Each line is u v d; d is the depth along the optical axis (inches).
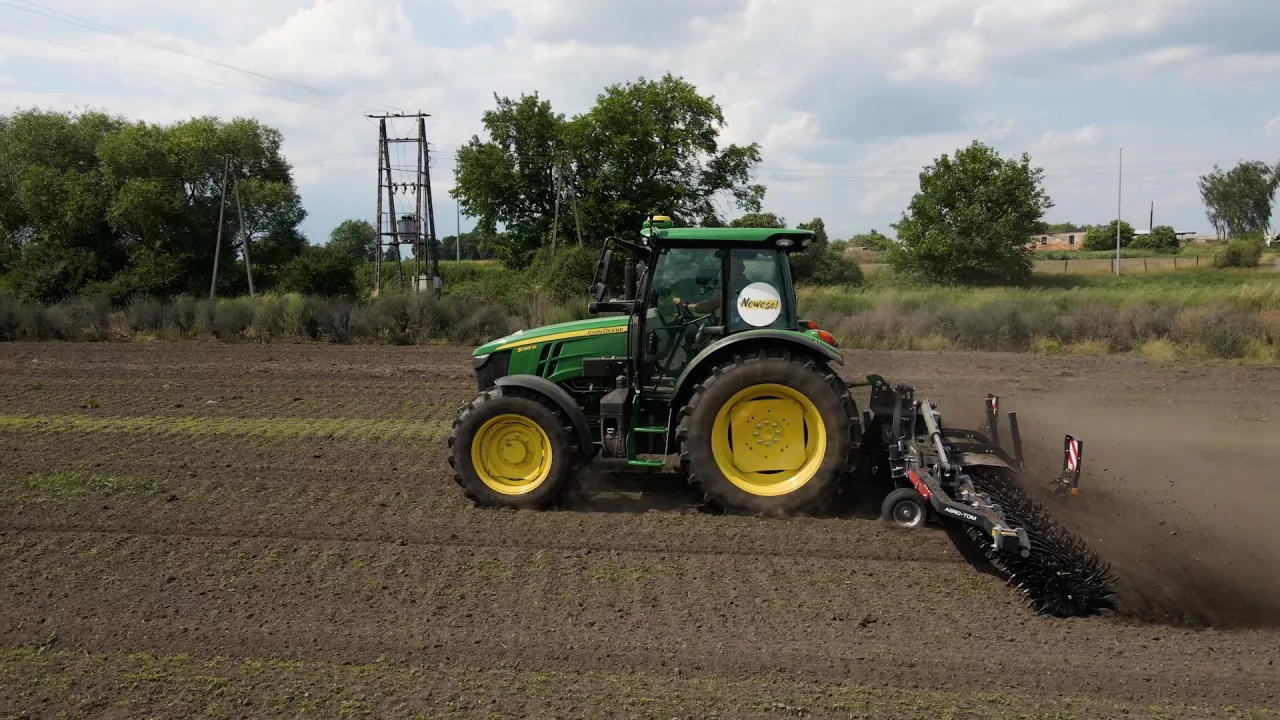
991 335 686.5
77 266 1382.9
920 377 534.3
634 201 1568.7
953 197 1739.7
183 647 180.1
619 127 1560.0
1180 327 672.4
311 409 433.7
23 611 196.7
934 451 251.8
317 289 1101.7
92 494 285.6
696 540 242.2
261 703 157.9
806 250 274.4
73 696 160.6
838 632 187.8
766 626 190.2
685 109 1620.3
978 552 233.8
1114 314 715.4
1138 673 171.6
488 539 243.6
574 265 1080.8
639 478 303.9
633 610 197.8
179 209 1692.9
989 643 183.9
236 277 1739.7
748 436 261.6
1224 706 159.8
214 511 268.7
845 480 263.7
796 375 254.8
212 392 480.4
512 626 189.5
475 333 741.9
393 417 414.6
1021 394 478.3
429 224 1619.1
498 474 272.2
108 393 475.2
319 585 211.6
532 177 1659.7
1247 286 882.1
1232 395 475.5
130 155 1686.8
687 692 162.6
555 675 168.6
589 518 260.8
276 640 182.9
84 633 186.2
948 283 1711.4
